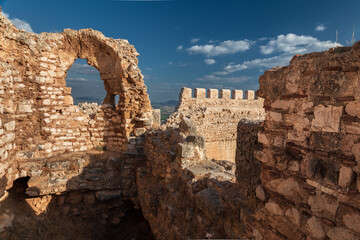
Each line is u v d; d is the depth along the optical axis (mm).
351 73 2209
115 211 9594
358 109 2166
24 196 8523
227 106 18047
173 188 6750
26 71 9172
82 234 8383
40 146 9336
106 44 10305
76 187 8820
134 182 9852
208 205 4539
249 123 3785
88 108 12062
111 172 9578
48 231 7734
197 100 16531
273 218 3096
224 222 4320
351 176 2232
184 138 6770
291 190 2842
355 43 2160
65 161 9117
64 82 10203
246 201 3832
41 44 9445
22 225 7387
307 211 2650
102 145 10977
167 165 7312
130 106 10508
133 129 10508
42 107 9594
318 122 2516
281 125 2996
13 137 8047
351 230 2234
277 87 3061
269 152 3164
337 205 2350
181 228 5492
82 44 10398
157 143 8359
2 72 7156
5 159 7391
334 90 2361
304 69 2672
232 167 6762
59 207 8828
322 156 2490
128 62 10539
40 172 8664
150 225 7648
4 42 8375
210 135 14898
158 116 11797
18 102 8844
